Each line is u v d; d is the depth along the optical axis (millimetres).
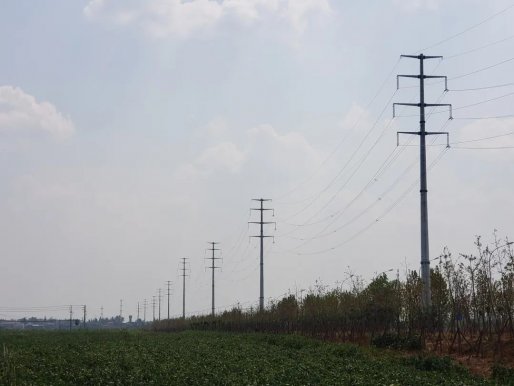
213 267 124750
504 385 23656
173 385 26984
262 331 74438
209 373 28953
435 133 44562
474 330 35250
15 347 53906
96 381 30281
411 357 30797
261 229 91875
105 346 50406
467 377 25516
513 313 31266
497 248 50938
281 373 27422
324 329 53250
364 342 43531
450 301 35438
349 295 48938
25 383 29609
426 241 41844
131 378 29219
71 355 42812
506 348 30703
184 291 159625
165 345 49250
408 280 40031
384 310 41906
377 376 25781
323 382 24875
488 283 31906
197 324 109062
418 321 38875
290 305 65250
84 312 169125
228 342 50469
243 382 25719
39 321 189500
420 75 45969
